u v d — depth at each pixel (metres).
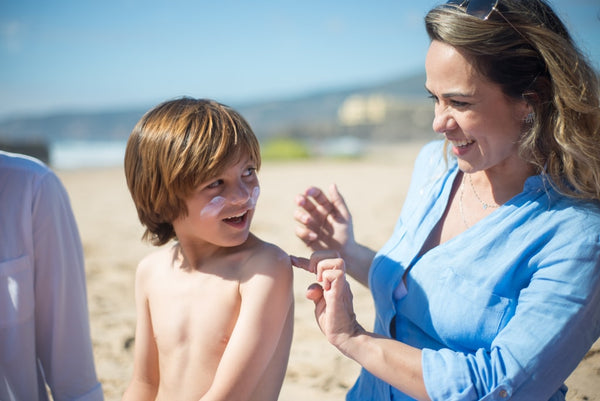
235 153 1.62
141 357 1.84
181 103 1.73
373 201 9.30
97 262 5.61
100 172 17.80
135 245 6.44
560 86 1.46
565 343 1.41
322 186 12.02
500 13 1.44
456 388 1.42
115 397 2.81
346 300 1.58
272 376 1.73
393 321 1.82
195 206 1.64
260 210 8.53
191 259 1.79
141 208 1.79
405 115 66.50
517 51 1.44
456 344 1.62
